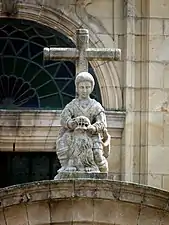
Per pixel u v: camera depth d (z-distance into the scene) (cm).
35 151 2247
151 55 2264
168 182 2225
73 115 1808
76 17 2272
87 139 1792
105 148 1827
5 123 2208
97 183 1772
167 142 2238
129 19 2264
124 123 2238
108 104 2256
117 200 1794
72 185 1772
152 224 1809
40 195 1783
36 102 2272
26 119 2211
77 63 1842
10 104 2262
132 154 2230
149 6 2272
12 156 2267
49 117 2216
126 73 2250
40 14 2264
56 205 1803
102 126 1798
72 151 1789
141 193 1786
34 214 1802
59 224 1809
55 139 2225
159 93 2253
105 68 2258
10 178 2262
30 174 2266
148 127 2236
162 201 1794
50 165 2267
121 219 1811
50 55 1833
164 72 2262
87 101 1819
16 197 1780
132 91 2250
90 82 1812
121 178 2228
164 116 2245
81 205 1808
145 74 2258
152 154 2230
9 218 1798
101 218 1809
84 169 1784
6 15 2259
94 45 2264
